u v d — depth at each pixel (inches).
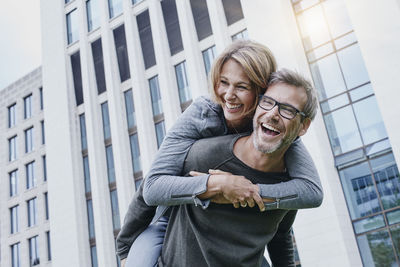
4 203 1146.0
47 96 1002.1
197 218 66.4
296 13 643.5
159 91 822.5
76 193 890.1
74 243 853.8
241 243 66.3
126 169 817.5
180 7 797.2
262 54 66.4
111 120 856.3
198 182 62.9
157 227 82.2
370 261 519.8
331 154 571.5
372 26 552.4
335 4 610.5
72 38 1013.2
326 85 594.6
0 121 1226.0
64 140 935.0
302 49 623.8
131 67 849.5
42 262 1011.9
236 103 67.1
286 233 82.4
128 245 86.0
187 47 772.6
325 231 536.1
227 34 745.6
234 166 65.8
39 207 1058.7
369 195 535.8
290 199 63.1
